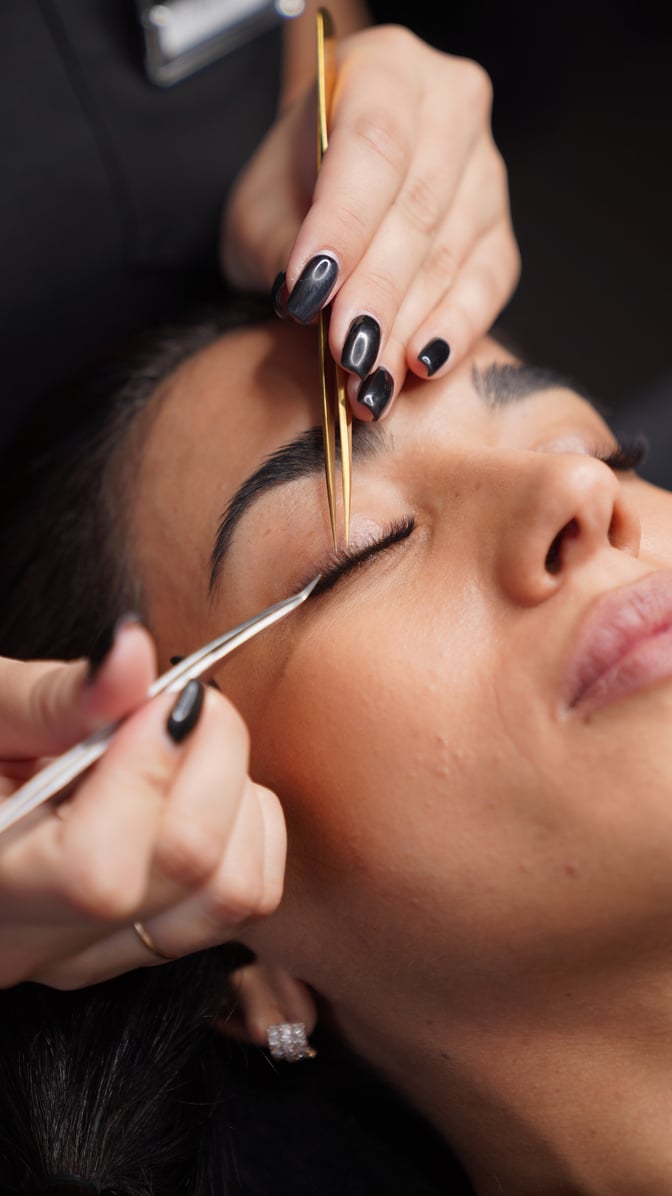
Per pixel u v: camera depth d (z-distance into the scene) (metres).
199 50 1.45
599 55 2.06
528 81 2.06
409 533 0.77
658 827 0.66
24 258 1.42
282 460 0.81
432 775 0.70
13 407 1.48
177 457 0.89
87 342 1.48
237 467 0.84
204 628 0.83
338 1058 0.93
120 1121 0.83
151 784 0.56
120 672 0.53
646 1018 0.74
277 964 0.86
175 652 0.86
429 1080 0.84
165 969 0.88
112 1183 0.82
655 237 1.91
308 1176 0.97
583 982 0.73
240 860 0.60
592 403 1.08
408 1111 0.93
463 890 0.70
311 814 0.74
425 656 0.71
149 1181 0.83
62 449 0.99
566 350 1.86
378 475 0.80
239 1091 0.99
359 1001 0.82
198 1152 0.89
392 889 0.72
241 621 0.80
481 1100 0.82
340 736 0.72
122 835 0.54
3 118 1.40
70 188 1.42
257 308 1.02
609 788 0.66
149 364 0.98
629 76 2.04
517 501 0.71
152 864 0.56
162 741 0.55
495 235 1.03
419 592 0.74
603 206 1.95
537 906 0.69
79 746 0.56
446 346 0.84
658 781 0.65
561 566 0.70
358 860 0.73
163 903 0.58
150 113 1.45
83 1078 0.84
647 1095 0.77
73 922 0.57
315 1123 0.98
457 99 1.01
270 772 0.76
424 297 0.88
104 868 0.53
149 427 0.93
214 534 0.83
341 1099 0.98
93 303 1.47
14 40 1.40
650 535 0.84
